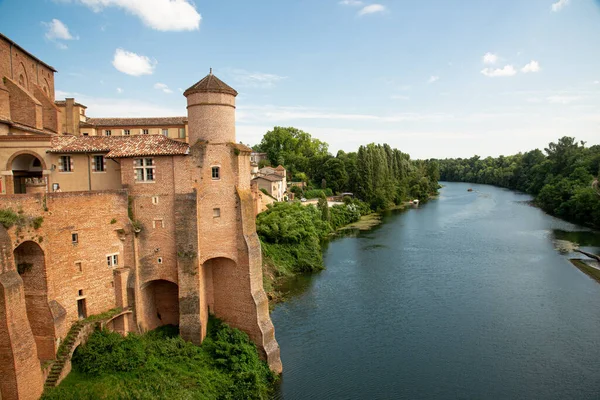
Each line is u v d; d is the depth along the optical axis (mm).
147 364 32375
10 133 40250
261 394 33531
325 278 64500
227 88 37688
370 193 139125
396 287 59656
